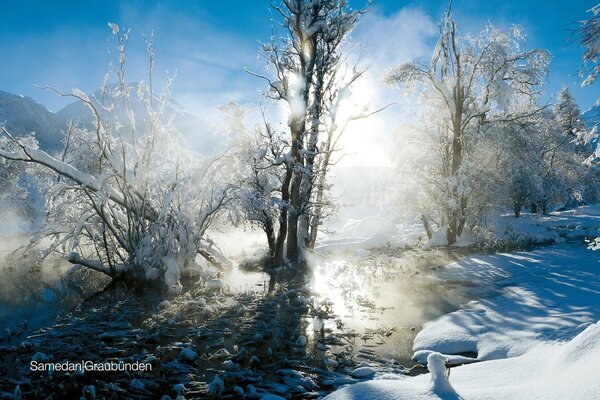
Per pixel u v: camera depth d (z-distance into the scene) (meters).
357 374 7.54
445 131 26.52
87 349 8.83
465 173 24.09
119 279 15.12
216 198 17.42
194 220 17.12
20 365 7.97
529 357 6.91
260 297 13.46
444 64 24.81
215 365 8.03
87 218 15.41
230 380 7.25
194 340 9.42
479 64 24.33
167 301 12.61
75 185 14.94
